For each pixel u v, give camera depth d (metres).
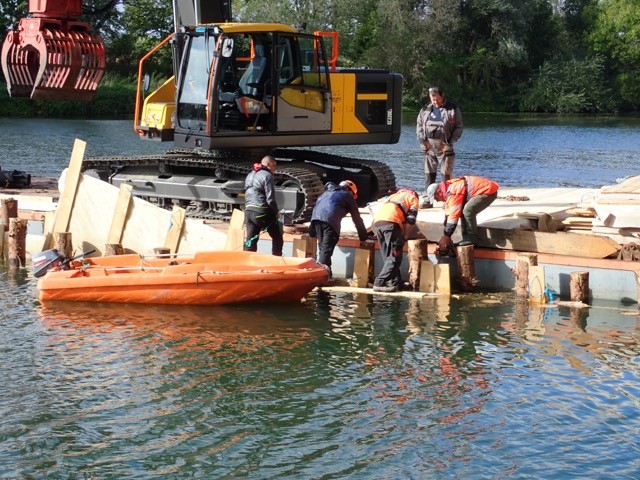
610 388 8.94
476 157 30.50
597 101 64.81
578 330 10.70
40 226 14.67
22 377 9.17
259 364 9.64
